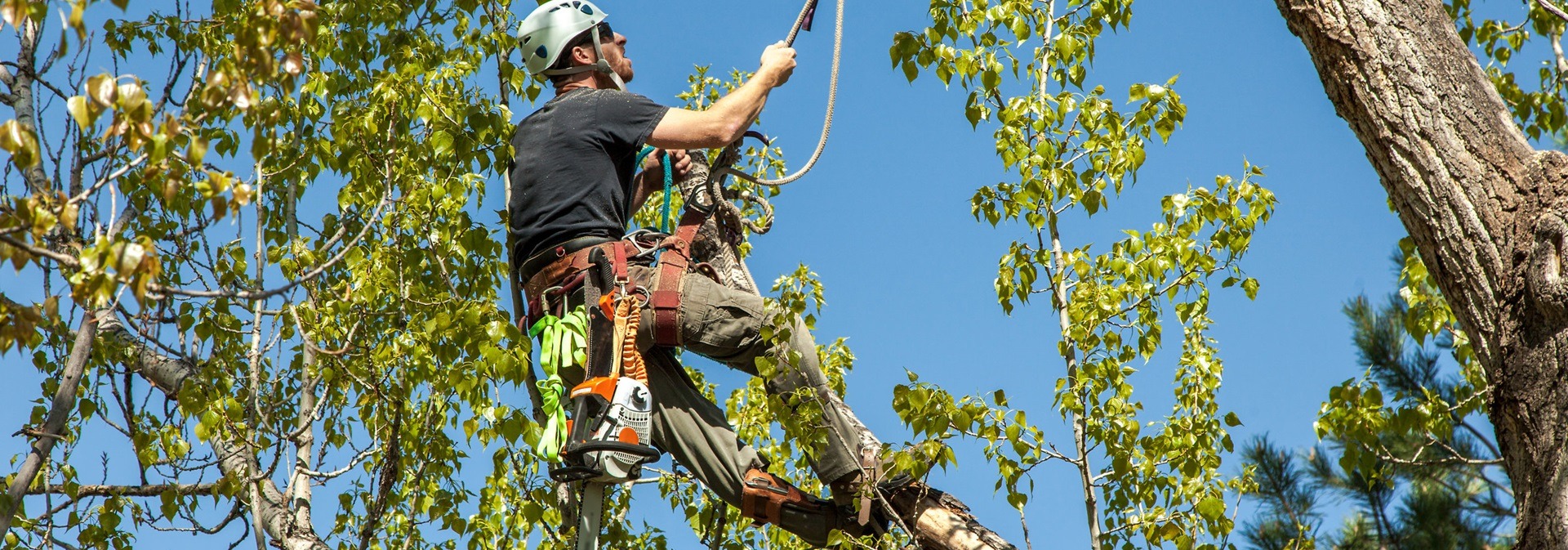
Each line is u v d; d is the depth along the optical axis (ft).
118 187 18.95
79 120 10.63
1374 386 20.49
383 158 18.51
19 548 19.35
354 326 19.65
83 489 20.30
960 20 19.13
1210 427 19.92
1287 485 36.35
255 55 11.50
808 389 15.88
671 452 16.47
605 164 15.99
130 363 20.83
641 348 16.02
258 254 18.44
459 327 16.78
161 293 11.53
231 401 19.34
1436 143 12.42
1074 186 19.12
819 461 16.10
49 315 11.25
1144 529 19.04
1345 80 12.96
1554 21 24.03
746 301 16.03
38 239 11.21
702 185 17.35
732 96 15.96
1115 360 19.30
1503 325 11.77
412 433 20.81
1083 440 19.17
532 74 17.70
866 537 16.01
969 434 17.88
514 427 16.88
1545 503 10.95
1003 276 19.57
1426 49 12.75
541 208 15.94
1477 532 34.55
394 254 19.06
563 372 16.66
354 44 20.25
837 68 17.97
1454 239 12.23
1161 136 19.13
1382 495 35.53
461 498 22.72
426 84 17.70
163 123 11.00
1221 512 18.78
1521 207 11.96
